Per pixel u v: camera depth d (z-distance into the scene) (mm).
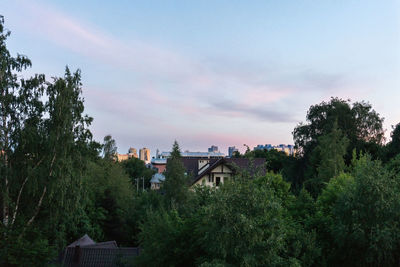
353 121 46812
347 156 42688
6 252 17594
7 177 19125
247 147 15461
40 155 20766
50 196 19281
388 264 14859
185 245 14906
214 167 41438
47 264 20156
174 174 35156
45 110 21500
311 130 51250
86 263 25094
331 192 19875
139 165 94938
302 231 15688
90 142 22891
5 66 20234
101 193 40906
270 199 12719
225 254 11273
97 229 36969
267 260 11664
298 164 52906
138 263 16391
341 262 16312
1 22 20844
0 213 20203
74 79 22484
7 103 20172
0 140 19531
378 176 15016
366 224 14508
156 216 16750
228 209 11578
